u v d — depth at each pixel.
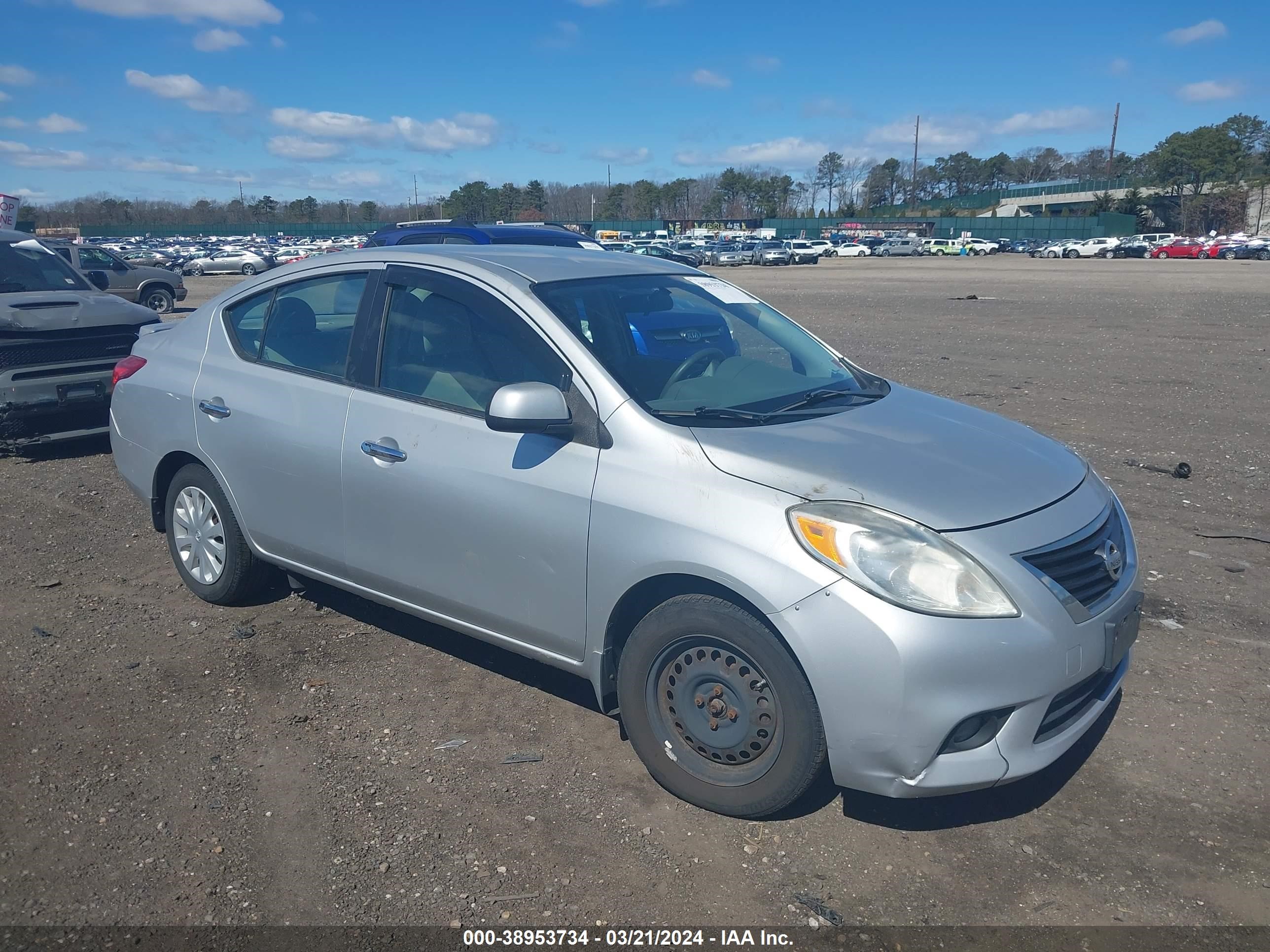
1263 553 5.75
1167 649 4.51
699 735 3.29
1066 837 3.20
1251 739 3.76
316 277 4.43
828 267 59.91
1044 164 165.25
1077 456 3.85
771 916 2.84
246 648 4.51
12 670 4.26
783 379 3.98
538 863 3.06
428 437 3.80
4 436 7.65
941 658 2.83
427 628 4.76
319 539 4.27
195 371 4.74
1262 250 67.88
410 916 2.83
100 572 5.45
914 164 146.25
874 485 3.08
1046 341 16.59
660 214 150.50
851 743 2.93
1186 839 3.18
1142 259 70.38
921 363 13.73
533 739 3.78
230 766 3.56
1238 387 11.62
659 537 3.18
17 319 7.34
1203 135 115.62
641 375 3.59
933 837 3.19
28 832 3.16
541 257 4.23
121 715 3.90
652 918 2.83
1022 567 2.97
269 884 2.95
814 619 2.90
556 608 3.52
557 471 3.44
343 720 3.90
